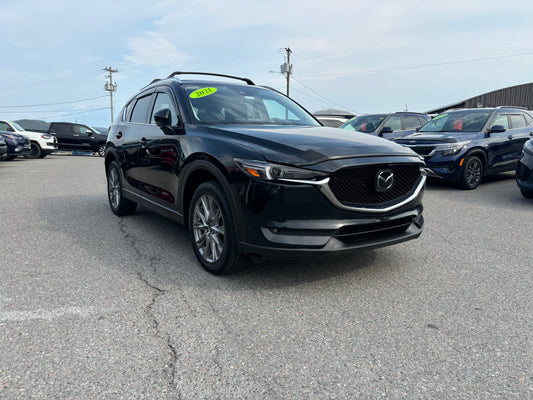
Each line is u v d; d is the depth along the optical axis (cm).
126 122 525
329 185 279
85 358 212
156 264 360
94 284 313
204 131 353
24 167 1352
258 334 239
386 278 328
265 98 452
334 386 191
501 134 826
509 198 700
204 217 338
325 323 253
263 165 280
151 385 191
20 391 185
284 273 337
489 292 303
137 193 475
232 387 190
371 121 1089
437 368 206
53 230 477
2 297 288
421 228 338
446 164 766
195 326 248
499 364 210
